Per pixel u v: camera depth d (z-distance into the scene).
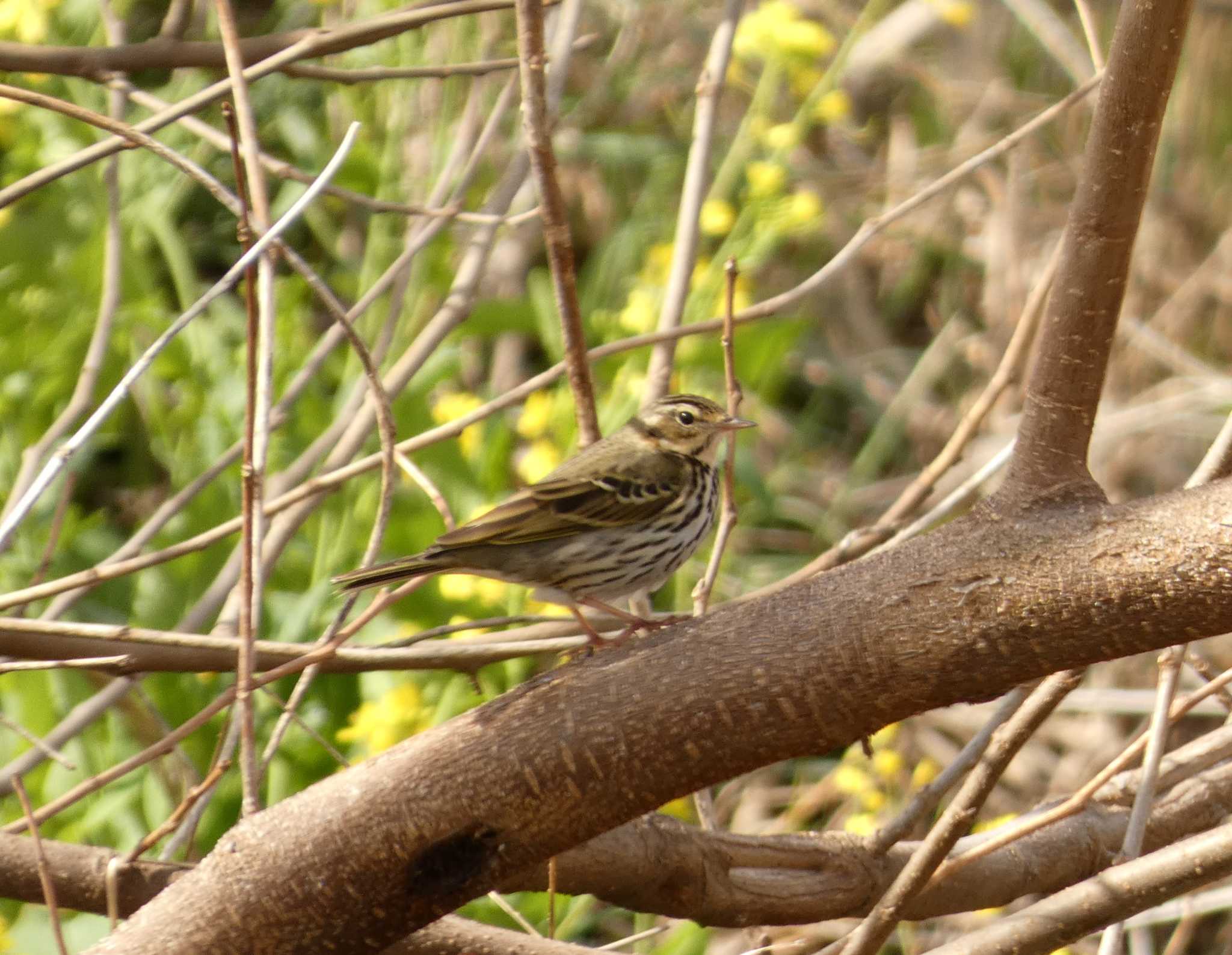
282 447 13.83
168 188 14.90
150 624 13.01
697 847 7.92
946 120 20.28
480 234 11.28
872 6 14.63
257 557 6.80
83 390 10.35
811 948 10.69
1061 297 5.62
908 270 19.70
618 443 10.26
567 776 5.81
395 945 7.34
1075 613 5.36
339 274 16.89
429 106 17.27
